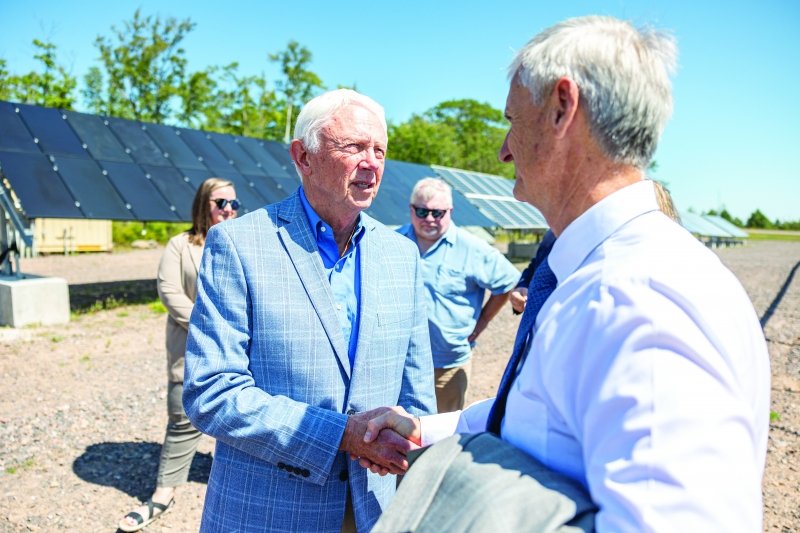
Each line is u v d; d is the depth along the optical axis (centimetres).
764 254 3067
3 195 882
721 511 80
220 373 174
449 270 379
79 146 1023
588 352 96
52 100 2616
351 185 191
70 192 899
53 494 393
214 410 171
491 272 389
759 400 98
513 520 92
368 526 186
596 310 96
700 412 83
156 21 3011
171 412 367
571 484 99
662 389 85
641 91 108
